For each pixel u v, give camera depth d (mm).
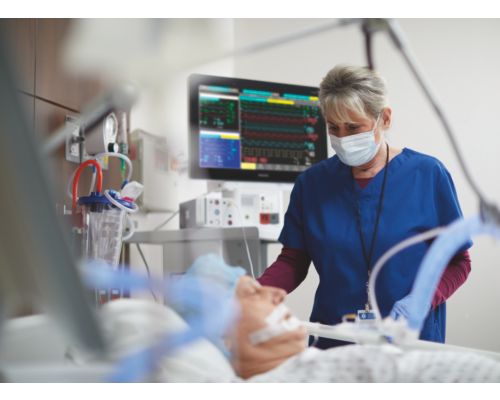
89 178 1650
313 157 2564
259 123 2486
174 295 729
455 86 3250
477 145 3213
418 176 1675
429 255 852
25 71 1374
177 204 2320
